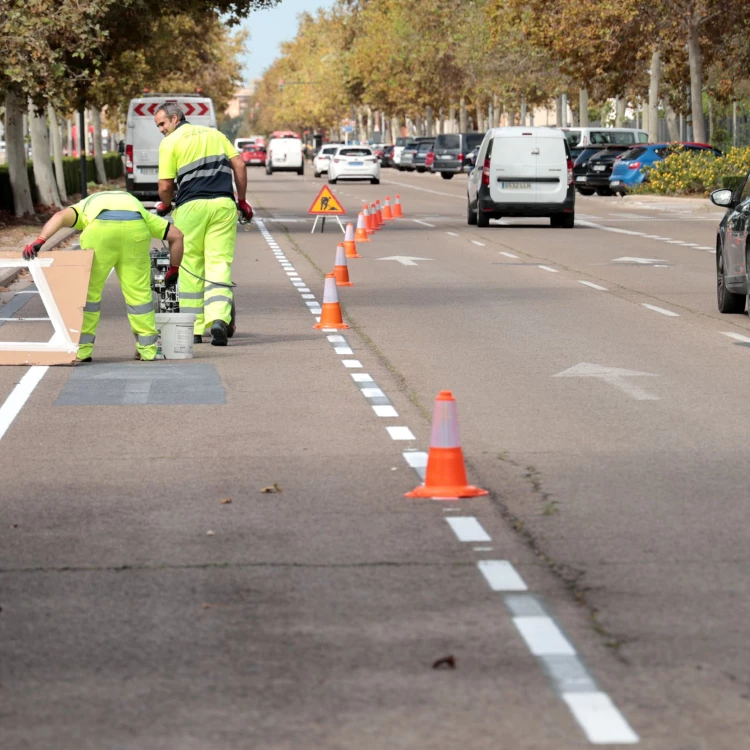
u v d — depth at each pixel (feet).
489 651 33.24
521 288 128.67
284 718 28.99
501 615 36.09
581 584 38.91
